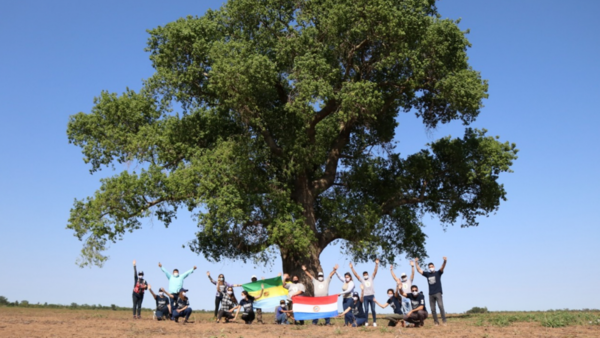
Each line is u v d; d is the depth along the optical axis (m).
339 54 32.50
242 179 31.11
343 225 33.38
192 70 32.62
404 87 34.03
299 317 23.33
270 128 33.88
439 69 32.34
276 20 33.47
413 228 36.75
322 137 35.41
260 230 31.97
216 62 30.83
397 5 32.28
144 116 34.38
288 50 31.88
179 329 19.00
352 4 31.48
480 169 35.22
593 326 18.64
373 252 33.69
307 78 30.17
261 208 31.38
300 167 32.69
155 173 30.64
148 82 33.88
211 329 19.11
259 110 32.06
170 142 33.16
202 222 29.23
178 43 32.75
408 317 20.42
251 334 17.27
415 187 37.47
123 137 33.09
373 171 36.75
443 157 37.28
